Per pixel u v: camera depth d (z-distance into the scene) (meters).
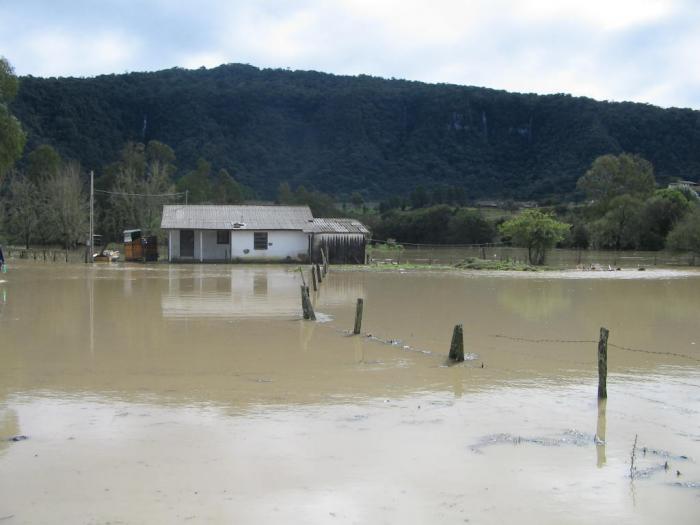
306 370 11.24
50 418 8.30
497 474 6.60
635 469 6.78
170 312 18.38
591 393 9.91
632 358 12.61
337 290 25.56
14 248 59.19
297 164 145.00
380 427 8.04
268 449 7.20
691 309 20.22
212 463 6.77
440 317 17.98
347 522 5.53
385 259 49.28
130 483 6.25
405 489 6.20
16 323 16.03
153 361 11.86
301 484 6.28
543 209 95.38
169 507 5.75
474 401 9.33
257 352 12.80
